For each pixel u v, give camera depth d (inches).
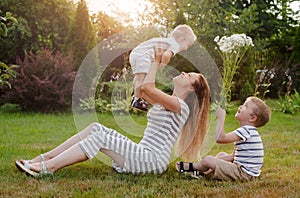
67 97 301.3
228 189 100.0
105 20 385.4
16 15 390.3
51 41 394.6
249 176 114.6
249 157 115.3
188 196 92.4
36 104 301.9
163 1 375.2
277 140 186.5
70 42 337.1
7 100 304.8
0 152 148.7
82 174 116.0
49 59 305.3
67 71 302.4
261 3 627.5
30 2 391.2
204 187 103.0
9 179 107.7
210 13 410.6
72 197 90.5
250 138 116.4
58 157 112.3
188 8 408.2
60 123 243.8
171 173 120.2
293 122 261.0
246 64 344.2
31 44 386.3
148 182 107.4
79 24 331.3
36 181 105.2
